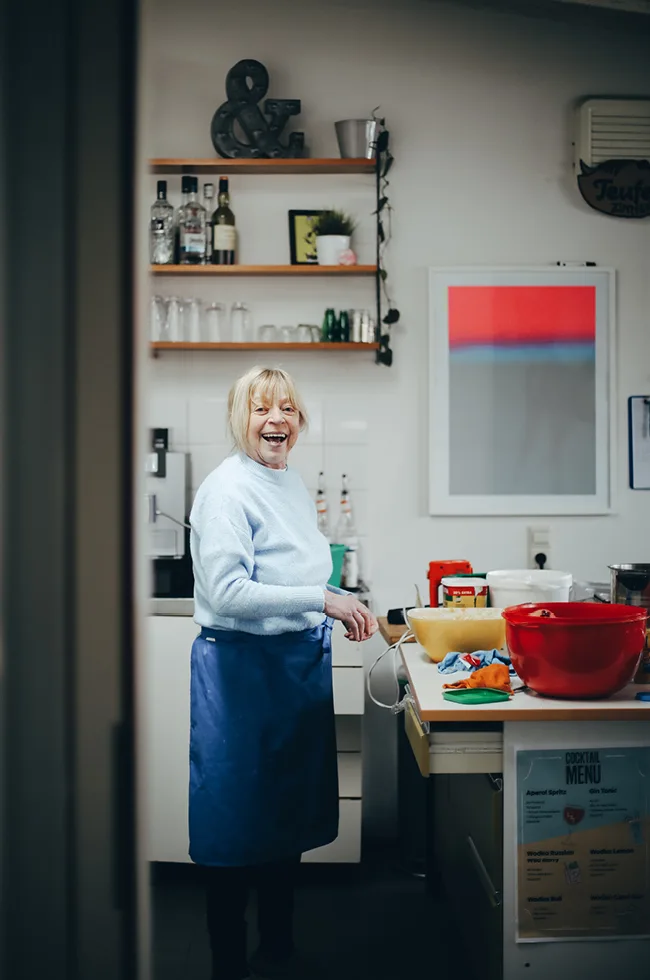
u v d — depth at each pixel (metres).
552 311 3.46
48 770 0.62
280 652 2.21
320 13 3.43
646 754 1.81
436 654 2.22
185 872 3.09
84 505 0.62
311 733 2.25
